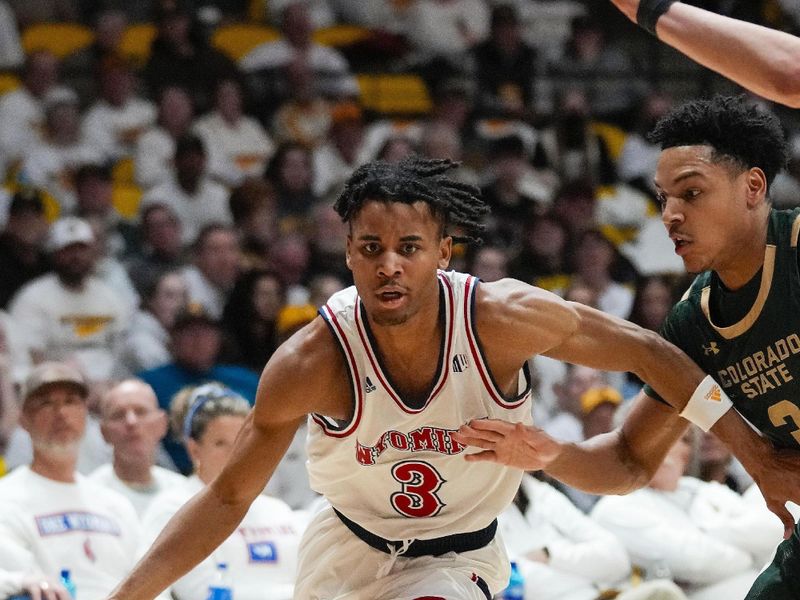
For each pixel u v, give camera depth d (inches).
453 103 1200.2
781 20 1357.0
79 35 1259.2
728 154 353.7
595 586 603.5
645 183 1224.8
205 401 559.5
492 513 383.9
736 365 372.2
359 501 379.2
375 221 332.2
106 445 713.6
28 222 904.3
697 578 631.8
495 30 1262.3
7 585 472.4
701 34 316.8
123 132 1114.7
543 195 1179.9
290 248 973.8
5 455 703.1
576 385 787.4
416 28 1307.8
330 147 1149.1
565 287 1021.8
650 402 397.4
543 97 1289.4
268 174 1095.6
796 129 1277.1
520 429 341.1
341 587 387.5
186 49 1179.9
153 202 1004.6
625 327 366.6
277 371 347.3
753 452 366.6
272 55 1215.6
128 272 954.1
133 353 873.5
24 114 1093.1
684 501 659.4
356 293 358.0
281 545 560.1
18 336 848.9
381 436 355.3
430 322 343.9
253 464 355.9
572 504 633.6
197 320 783.7
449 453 357.7
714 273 372.8
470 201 349.4
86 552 537.3
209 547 362.6
